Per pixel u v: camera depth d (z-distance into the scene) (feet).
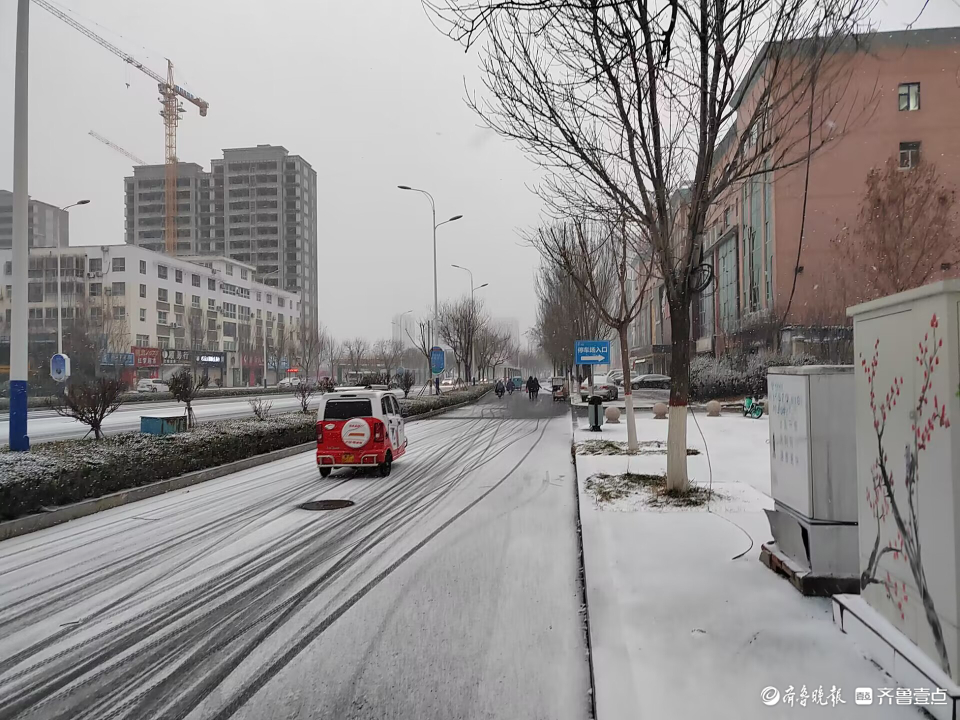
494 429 70.85
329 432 38.65
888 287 48.49
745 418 69.26
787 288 96.53
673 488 27.25
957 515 9.05
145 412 98.48
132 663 13.96
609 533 21.22
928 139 90.38
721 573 16.80
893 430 10.94
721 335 134.82
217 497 32.78
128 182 390.42
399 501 31.19
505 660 13.62
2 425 81.46
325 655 14.11
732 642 12.59
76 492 28.81
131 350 187.32
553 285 113.19
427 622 15.80
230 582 19.29
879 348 11.39
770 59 23.70
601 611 14.47
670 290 26.99
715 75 22.43
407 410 82.94
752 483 29.94
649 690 10.94
